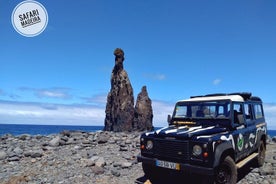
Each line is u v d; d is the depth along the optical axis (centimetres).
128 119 4541
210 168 621
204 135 670
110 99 4800
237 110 802
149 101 4641
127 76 4716
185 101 876
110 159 1009
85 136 1611
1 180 768
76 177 791
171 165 678
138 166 920
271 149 1288
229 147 688
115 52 4725
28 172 838
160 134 720
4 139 1492
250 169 900
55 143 1254
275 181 748
